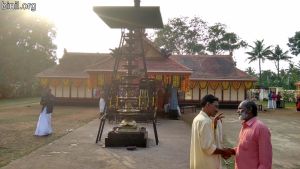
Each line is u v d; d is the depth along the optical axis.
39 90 59.56
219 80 35.75
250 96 53.19
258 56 74.75
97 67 27.16
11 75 52.09
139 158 10.23
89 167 9.05
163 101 24.33
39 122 14.29
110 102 13.05
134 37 13.39
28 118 21.52
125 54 13.36
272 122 22.61
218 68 37.28
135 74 13.72
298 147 13.09
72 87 36.44
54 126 17.61
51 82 36.38
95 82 27.12
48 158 10.05
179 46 67.31
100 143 12.69
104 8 11.49
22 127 17.00
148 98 13.01
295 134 16.88
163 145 12.48
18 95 56.00
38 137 13.88
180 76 25.27
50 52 58.44
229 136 15.79
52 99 14.55
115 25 13.29
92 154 10.73
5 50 50.38
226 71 36.97
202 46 67.56
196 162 5.36
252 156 4.78
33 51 55.31
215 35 69.19
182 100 36.03
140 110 12.84
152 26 13.20
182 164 9.48
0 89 51.16
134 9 11.42
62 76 36.19
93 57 39.16
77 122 19.64
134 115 12.77
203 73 36.59
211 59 38.47
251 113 4.94
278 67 77.69
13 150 11.12
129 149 11.48
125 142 12.02
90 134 14.91
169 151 11.35
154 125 12.83
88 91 36.22
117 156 10.49
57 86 36.50
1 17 49.19
